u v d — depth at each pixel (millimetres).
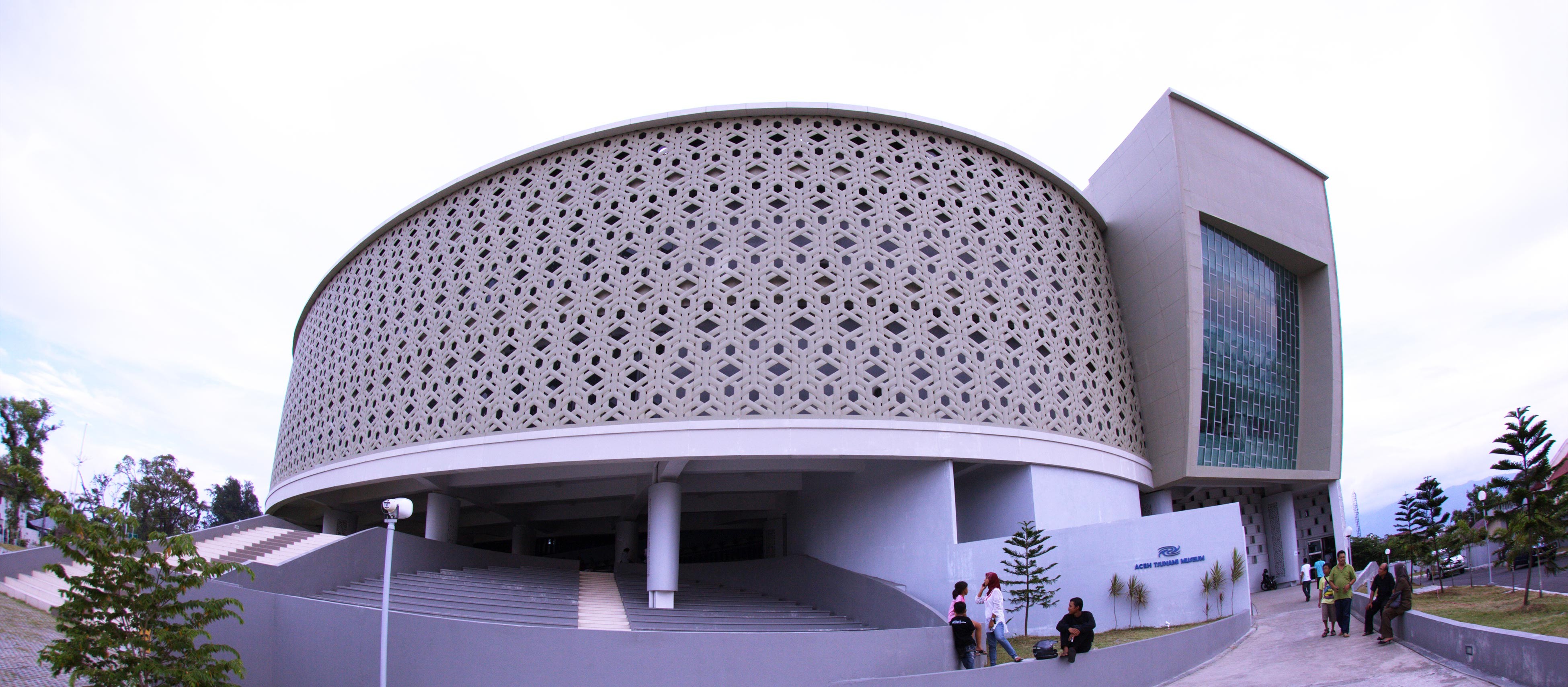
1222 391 30141
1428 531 29984
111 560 10344
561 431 22328
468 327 25641
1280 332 32562
